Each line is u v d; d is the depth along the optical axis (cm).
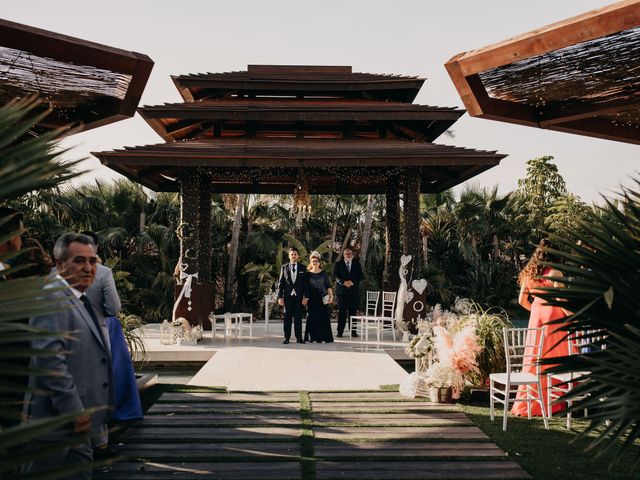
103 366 321
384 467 436
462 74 621
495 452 473
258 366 891
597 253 295
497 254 2311
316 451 475
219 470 429
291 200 2192
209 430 537
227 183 1584
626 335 291
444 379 647
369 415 595
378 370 859
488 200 2302
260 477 414
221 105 1304
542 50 545
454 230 2322
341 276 1294
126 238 1917
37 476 137
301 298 1167
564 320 304
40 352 173
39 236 1427
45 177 186
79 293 321
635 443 502
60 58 550
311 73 1453
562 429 553
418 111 1284
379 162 1172
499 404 653
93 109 662
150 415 593
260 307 1931
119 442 498
